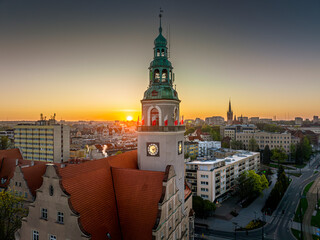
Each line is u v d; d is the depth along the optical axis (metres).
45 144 130.38
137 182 35.75
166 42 46.12
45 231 30.48
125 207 34.50
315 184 115.62
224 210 85.56
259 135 198.38
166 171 34.88
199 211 78.31
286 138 187.88
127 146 197.25
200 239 64.19
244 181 93.81
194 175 92.56
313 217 78.56
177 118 45.56
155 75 46.59
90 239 27.70
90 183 33.34
